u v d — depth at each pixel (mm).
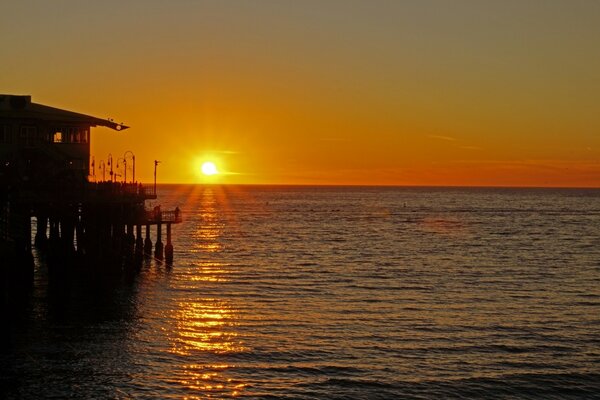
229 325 50875
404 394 38000
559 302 61250
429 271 80938
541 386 39469
